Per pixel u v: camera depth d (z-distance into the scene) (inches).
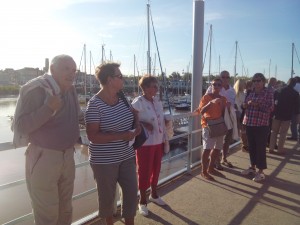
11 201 375.2
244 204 176.1
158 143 162.4
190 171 231.5
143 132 131.9
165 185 205.0
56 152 101.3
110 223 129.9
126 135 119.7
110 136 117.7
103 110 119.0
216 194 190.4
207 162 218.2
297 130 372.8
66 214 112.1
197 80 254.5
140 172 159.6
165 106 1423.5
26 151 102.3
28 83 96.2
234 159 275.9
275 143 302.7
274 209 170.1
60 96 96.7
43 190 101.0
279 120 295.7
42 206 101.5
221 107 213.9
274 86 327.6
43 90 96.5
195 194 189.8
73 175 110.3
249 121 220.5
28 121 92.4
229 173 234.1
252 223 153.2
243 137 303.0
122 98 125.1
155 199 173.5
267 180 219.1
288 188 203.2
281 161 273.4
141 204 162.1
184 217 158.2
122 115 121.9
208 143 215.0
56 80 99.7
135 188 125.5
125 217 126.0
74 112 106.3
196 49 252.1
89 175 428.1
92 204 324.8
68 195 110.4
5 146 107.0
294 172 239.6
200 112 213.9
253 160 227.5
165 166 374.3
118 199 173.0
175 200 179.9
